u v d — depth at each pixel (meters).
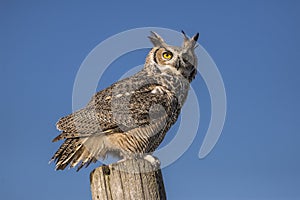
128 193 8.97
